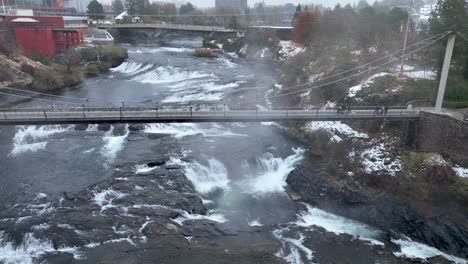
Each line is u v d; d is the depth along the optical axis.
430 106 56.34
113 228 39.03
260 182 51.88
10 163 53.00
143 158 54.41
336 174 50.09
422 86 61.00
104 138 62.31
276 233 40.53
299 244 38.75
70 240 36.91
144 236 38.25
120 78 107.38
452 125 46.78
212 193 48.66
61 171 50.94
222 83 98.44
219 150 58.59
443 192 42.97
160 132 65.50
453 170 44.78
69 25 142.25
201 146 59.91
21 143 59.62
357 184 47.41
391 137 53.91
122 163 52.72
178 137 63.34
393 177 46.47
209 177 51.88
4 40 95.94
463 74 60.66
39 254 35.50
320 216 44.50
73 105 76.00
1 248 36.12
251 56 139.62
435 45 61.88
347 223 43.19
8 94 79.88
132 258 35.09
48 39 109.81
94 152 56.75
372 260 36.75
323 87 73.25
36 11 194.88
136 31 195.50
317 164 53.94
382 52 77.38
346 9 111.75
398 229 41.69
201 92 90.19
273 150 59.56
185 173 50.84
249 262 35.41
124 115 48.75
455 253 38.12
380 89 62.97
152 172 50.62
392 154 50.41
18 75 86.75
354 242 39.59
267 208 45.72
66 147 58.50
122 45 182.38
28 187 46.72
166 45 187.12
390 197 44.47
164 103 79.38
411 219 41.66
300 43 114.50
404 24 85.88
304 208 46.00
